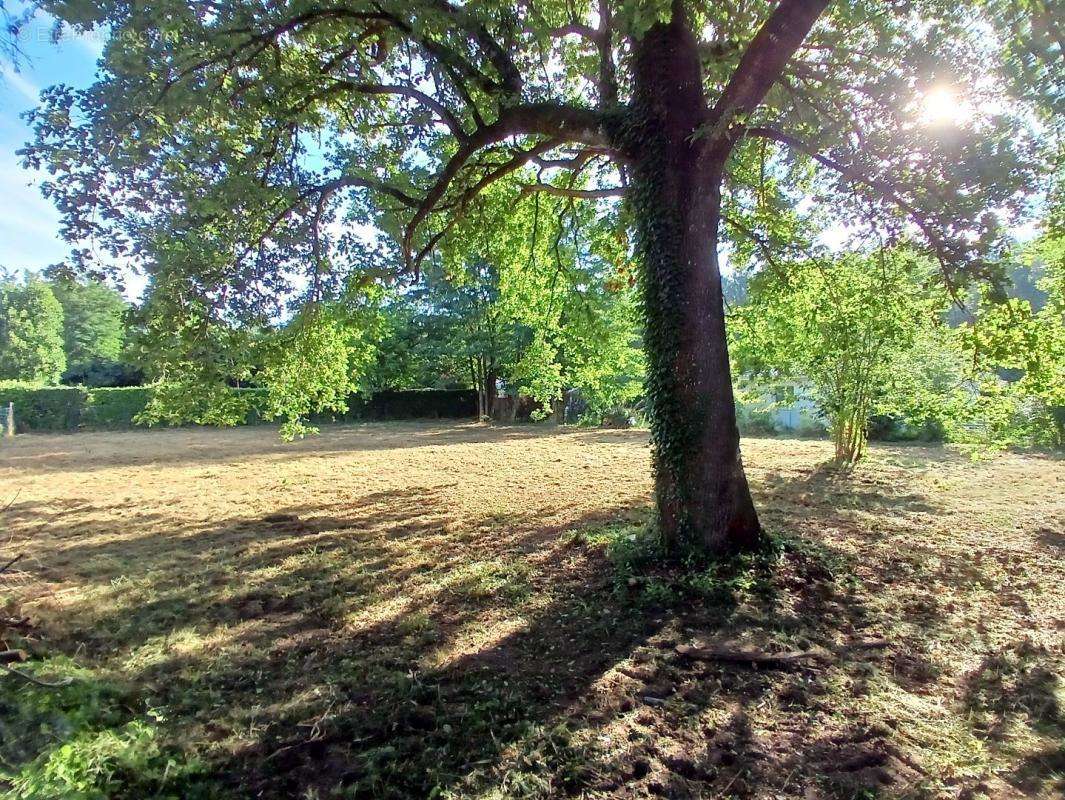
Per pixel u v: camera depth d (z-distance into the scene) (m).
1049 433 11.98
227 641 4.33
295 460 15.73
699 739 2.98
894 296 9.52
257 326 7.45
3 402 27.59
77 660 3.95
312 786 2.65
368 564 6.19
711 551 5.37
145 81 5.64
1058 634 4.24
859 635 4.25
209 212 6.19
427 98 6.96
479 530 7.56
